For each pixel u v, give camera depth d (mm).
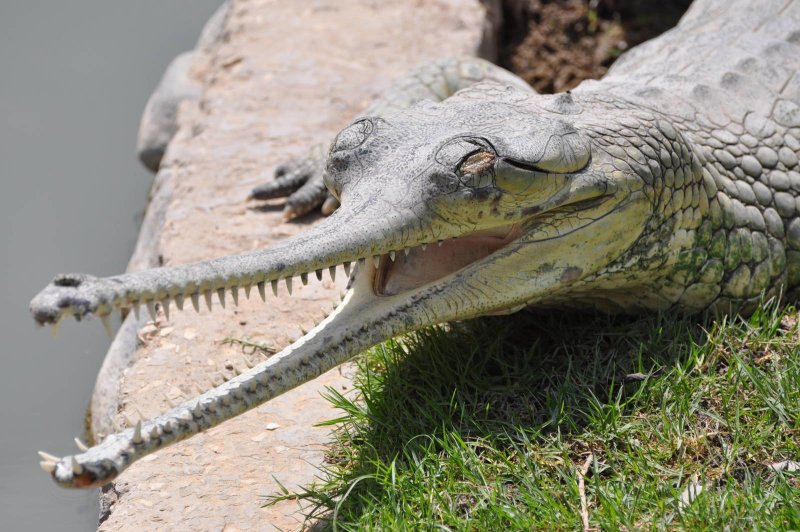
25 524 16500
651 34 28234
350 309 12883
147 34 32094
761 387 13117
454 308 13133
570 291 14008
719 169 14984
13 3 33469
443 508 12125
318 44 25562
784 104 16422
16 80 29734
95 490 17094
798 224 15445
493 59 27172
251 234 18844
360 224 12570
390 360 14492
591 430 13023
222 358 15781
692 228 14281
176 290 11352
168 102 26109
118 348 18094
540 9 29031
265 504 13031
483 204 12930
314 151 19719
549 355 14383
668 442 12719
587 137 13609
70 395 19719
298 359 12227
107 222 24625
